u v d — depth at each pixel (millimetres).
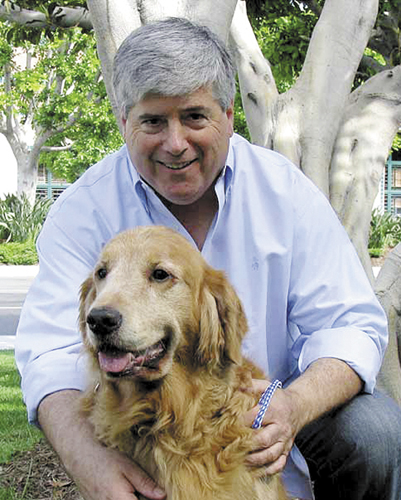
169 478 2850
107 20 4492
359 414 3270
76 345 3279
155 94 3084
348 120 5406
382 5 6680
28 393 3156
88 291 3121
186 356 2947
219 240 3443
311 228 3455
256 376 3209
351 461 3295
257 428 2910
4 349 10078
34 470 5219
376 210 25406
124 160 3555
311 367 3221
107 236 3473
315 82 5262
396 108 5453
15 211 24812
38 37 7414
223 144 3270
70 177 29172
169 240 2990
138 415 2902
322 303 3387
